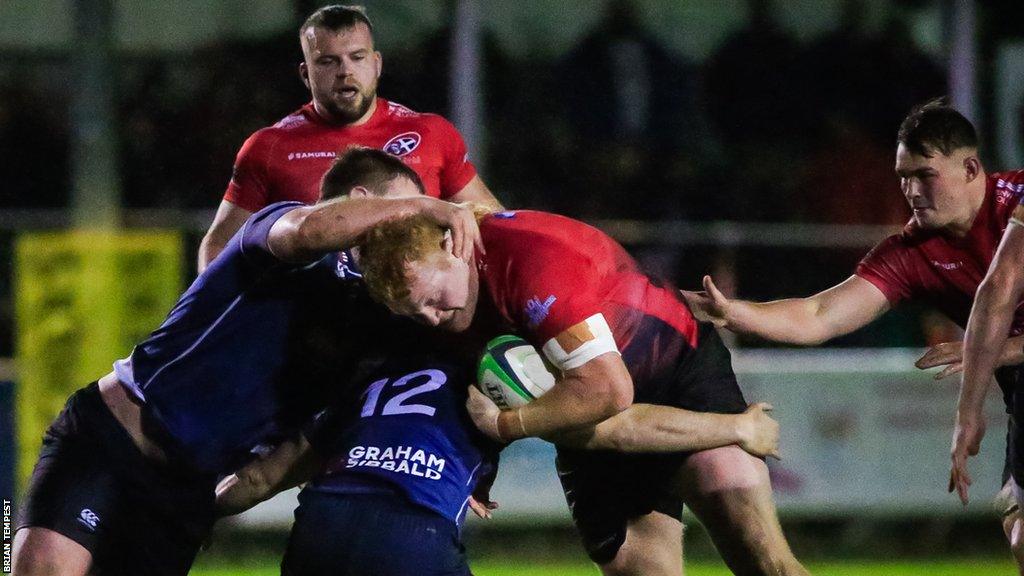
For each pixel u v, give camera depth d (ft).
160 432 48.47
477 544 114.62
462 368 48.06
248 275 47.67
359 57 64.80
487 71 138.51
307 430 49.73
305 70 68.23
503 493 107.24
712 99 139.54
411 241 43.42
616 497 55.06
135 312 107.55
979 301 50.88
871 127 140.15
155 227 110.83
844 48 141.49
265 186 66.28
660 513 55.47
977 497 111.34
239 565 104.63
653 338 51.52
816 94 140.46
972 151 55.42
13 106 129.39
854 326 58.08
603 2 148.05
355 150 49.70
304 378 49.01
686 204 132.16
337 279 48.73
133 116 128.88
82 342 106.11
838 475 110.83
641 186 132.98
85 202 109.50
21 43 131.34
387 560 43.98
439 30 136.77
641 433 50.78
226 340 48.11
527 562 107.86
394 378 47.39
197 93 131.23
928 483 112.06
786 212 132.57
